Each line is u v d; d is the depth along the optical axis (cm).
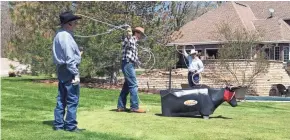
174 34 2153
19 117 738
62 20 602
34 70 2050
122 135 593
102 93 1409
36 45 2006
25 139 550
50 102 996
